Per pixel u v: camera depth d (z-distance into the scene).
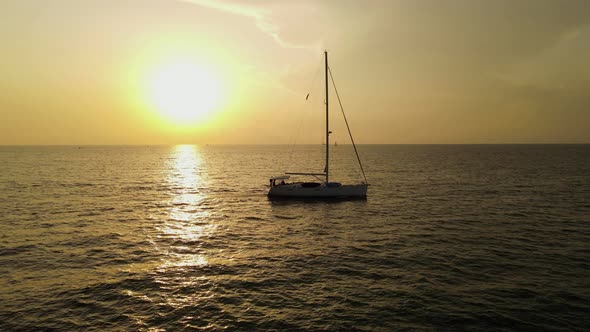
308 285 15.59
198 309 13.38
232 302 13.96
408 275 16.69
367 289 15.09
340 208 35.16
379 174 71.50
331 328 11.96
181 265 18.28
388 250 20.75
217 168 92.94
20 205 35.50
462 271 17.16
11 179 59.97
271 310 13.27
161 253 20.38
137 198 41.41
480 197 41.03
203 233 25.19
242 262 18.78
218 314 12.98
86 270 17.42
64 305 13.59
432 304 13.63
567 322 12.27
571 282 15.73
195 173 77.38
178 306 13.62
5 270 17.23
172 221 29.14
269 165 105.56
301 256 19.75
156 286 15.50
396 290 14.97
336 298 14.24
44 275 16.67
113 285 15.57
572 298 14.10
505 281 15.88
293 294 14.66
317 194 40.06
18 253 19.91
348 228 26.61
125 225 27.44
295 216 31.44
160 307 13.52
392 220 29.28
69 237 23.55
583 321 12.34
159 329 11.95
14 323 12.20
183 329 11.95
